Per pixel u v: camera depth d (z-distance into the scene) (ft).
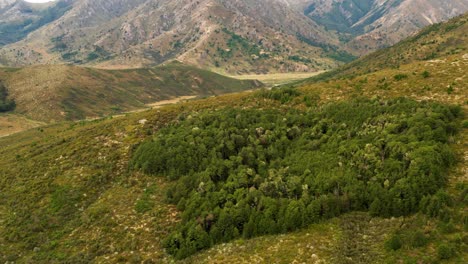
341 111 175.11
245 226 117.50
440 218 97.09
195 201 133.59
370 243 98.12
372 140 141.79
